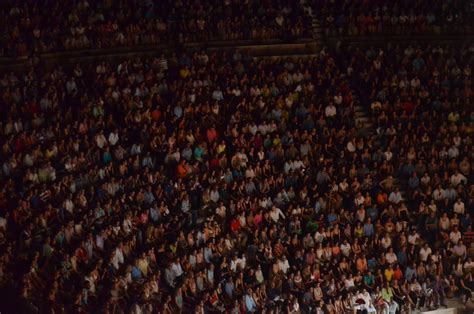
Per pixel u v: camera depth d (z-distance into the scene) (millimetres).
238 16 44844
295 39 45719
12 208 31625
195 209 36000
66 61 40469
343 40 46844
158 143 37406
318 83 43094
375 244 37125
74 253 30906
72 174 33875
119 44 41844
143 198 34812
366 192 38844
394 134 41500
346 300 34406
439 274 36594
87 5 41750
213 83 41094
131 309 29922
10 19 39719
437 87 44625
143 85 39406
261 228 36125
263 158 38844
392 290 35656
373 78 44406
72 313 28688
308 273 34844
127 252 32438
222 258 34250
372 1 48031
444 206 39375
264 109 40750
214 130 38844
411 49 46250
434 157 41031
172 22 43656
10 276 29172
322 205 37688
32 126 35500
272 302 33625
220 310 32406
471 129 42719
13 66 38906
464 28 48656
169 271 32719
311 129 40938
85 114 37156
